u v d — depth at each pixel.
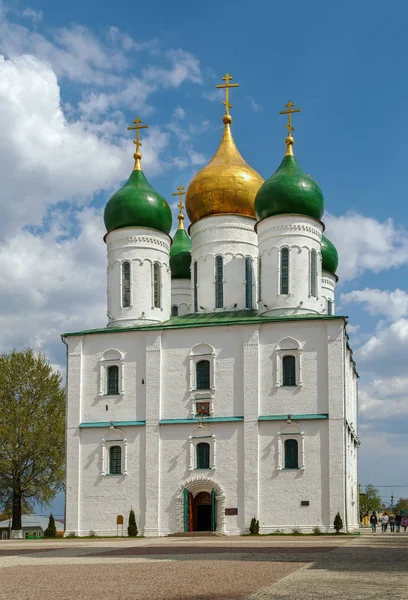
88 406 61.19
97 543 44.97
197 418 58.66
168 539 50.12
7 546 42.66
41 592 16.81
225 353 59.44
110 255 65.31
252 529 55.19
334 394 56.75
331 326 57.81
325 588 16.95
